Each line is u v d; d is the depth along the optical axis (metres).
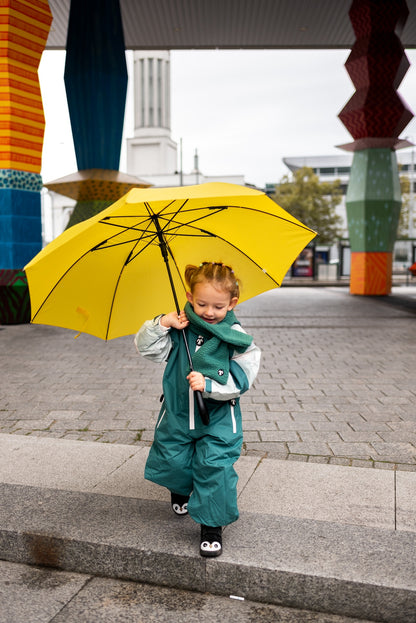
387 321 11.27
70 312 2.54
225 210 2.33
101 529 2.68
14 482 3.26
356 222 18.56
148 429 4.39
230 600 2.38
